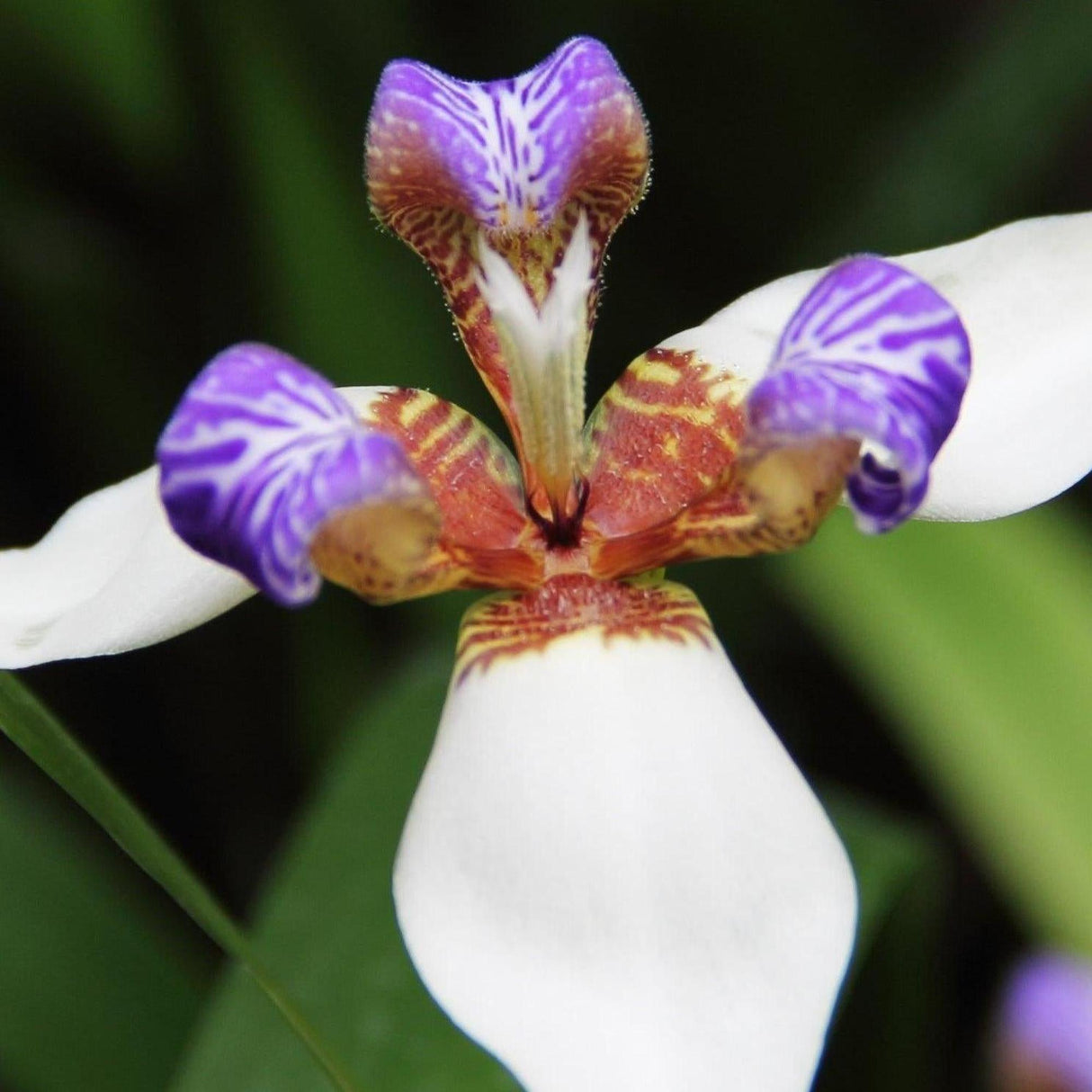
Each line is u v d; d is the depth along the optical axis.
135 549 0.33
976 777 0.35
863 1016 0.36
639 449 0.33
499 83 0.34
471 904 0.31
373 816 0.35
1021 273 0.34
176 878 0.31
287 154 0.38
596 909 0.31
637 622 0.32
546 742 0.31
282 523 0.31
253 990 0.34
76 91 0.38
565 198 0.33
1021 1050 0.35
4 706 0.30
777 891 0.31
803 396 0.31
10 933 0.36
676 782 0.31
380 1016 0.34
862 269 0.32
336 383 0.38
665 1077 0.31
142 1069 0.36
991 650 0.35
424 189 0.33
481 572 0.32
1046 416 0.33
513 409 0.34
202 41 0.38
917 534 0.36
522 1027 0.31
